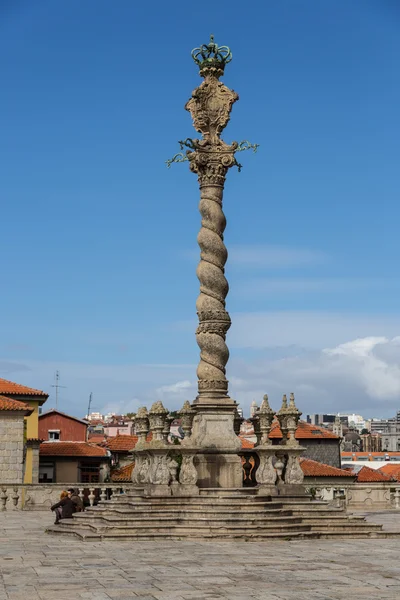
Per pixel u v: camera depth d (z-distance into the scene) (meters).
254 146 29.59
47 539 24.81
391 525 29.55
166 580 16.39
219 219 29.28
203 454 27.88
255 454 29.17
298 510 26.12
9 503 39.78
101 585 15.77
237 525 24.31
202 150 29.45
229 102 30.12
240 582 16.16
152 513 25.25
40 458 70.06
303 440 78.88
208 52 30.66
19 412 55.16
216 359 28.84
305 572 17.52
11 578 16.67
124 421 132.88
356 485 38.88
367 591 15.10
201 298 29.16
